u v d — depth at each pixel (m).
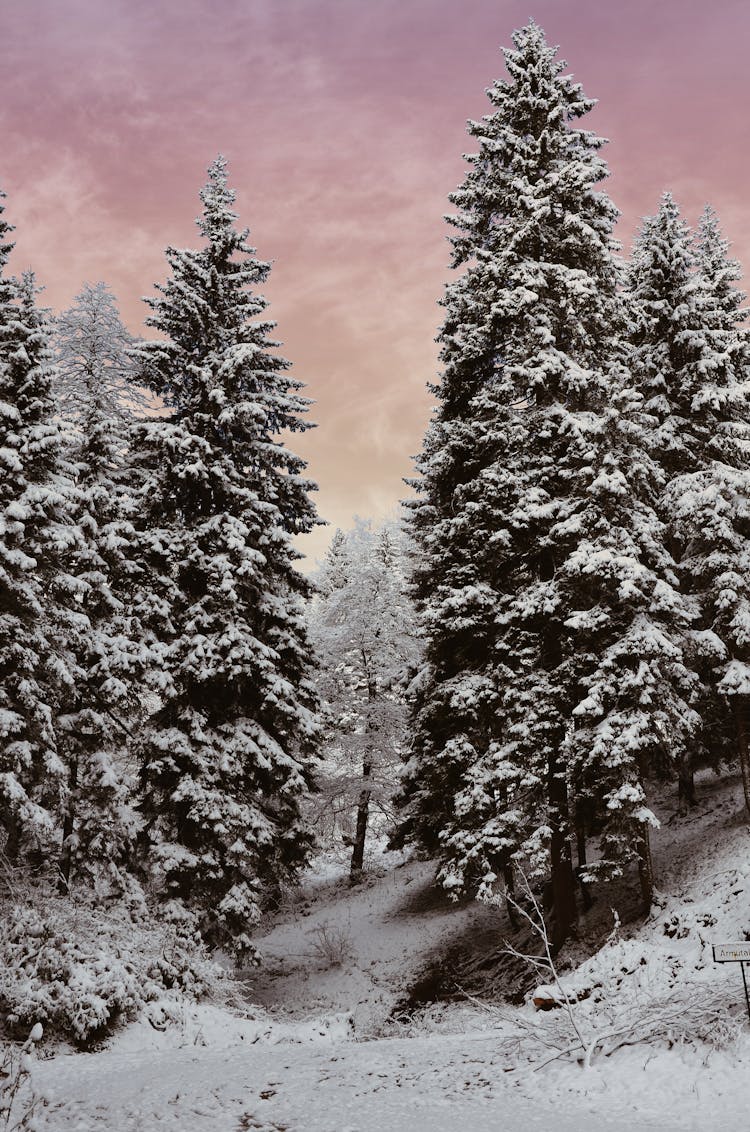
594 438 19.05
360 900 31.31
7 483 17.39
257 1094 9.13
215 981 17.78
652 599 18.19
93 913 17.72
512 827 19.19
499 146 23.14
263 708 22.33
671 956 13.73
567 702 19.91
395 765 35.84
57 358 22.77
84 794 19.16
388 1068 10.13
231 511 23.50
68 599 19.66
